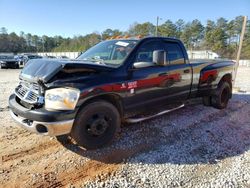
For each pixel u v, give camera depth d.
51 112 3.15
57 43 124.06
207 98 6.28
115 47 4.37
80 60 3.96
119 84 3.73
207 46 78.75
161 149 3.89
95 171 3.23
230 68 6.48
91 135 3.61
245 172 3.27
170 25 87.81
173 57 4.80
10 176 3.05
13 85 10.95
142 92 4.12
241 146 4.10
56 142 4.01
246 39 70.81
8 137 4.20
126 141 4.12
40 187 2.86
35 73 3.40
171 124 5.00
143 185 2.94
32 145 3.90
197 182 3.02
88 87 3.36
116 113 3.82
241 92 8.89
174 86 4.76
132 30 82.69
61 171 3.21
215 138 4.40
